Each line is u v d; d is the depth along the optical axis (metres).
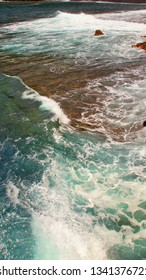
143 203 5.94
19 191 6.41
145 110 9.38
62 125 8.75
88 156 7.37
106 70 13.18
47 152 7.61
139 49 16.42
